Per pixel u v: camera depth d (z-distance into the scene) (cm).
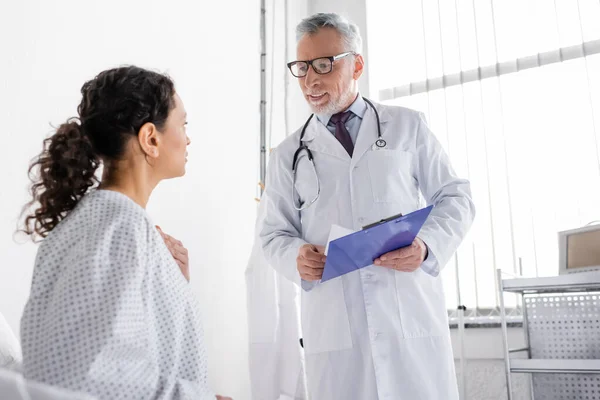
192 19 259
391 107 186
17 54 188
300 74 180
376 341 156
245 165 279
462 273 284
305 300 171
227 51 277
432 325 159
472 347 268
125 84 103
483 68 299
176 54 248
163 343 92
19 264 183
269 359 209
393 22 330
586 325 224
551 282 206
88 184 103
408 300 160
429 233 159
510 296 273
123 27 225
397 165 172
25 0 192
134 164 103
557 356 228
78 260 84
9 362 119
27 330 84
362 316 161
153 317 90
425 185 178
